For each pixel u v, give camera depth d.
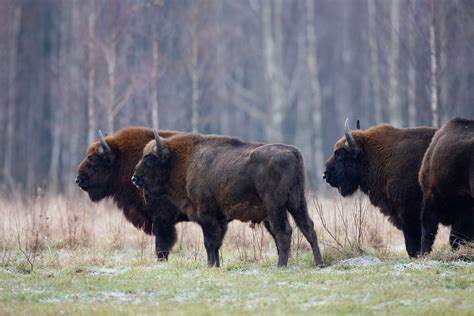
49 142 155.38
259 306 34.06
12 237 55.19
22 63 144.38
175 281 39.91
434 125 79.44
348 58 175.88
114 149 53.09
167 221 49.91
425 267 41.09
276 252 49.97
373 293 35.84
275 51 155.50
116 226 57.25
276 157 42.59
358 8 172.12
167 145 47.66
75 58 121.19
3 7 125.50
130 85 96.06
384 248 49.78
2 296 37.25
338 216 55.56
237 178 43.84
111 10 91.19
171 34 96.75
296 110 183.75
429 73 83.19
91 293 37.81
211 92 127.00
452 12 94.94
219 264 45.66
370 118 167.25
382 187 49.56
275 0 173.12
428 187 45.34
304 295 35.88
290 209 43.38
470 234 45.81
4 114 128.75
